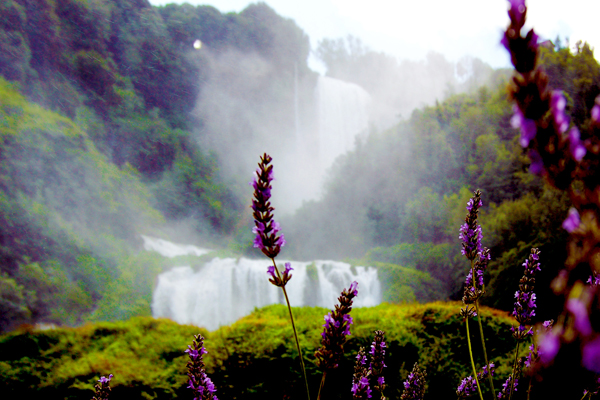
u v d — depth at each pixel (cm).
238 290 2462
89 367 471
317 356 146
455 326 564
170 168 5603
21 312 2091
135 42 6222
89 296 2416
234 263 2594
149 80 6369
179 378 469
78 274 2458
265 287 2406
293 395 488
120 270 2623
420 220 3200
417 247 2844
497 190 2773
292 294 2388
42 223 2483
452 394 528
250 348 494
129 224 3416
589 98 2319
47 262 2377
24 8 4166
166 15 7350
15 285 2125
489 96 3922
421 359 529
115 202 3384
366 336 514
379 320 568
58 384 468
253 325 530
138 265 2695
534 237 1697
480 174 3172
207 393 223
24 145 2769
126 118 5384
